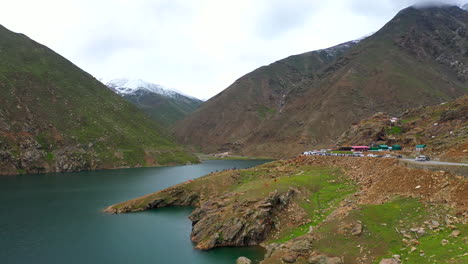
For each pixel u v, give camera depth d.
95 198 114.75
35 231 76.12
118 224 81.75
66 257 59.75
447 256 32.91
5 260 58.50
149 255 60.03
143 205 98.88
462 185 43.97
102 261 57.50
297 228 60.78
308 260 42.28
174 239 69.31
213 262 55.34
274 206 67.81
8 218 87.81
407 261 35.16
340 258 40.06
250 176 109.31
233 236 62.38
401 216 45.09
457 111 109.94
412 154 89.69
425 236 38.97
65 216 90.00
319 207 66.19
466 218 38.56
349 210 51.91
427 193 47.44
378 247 40.12
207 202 81.69
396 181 56.38
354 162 87.75
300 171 96.69
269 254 51.97
